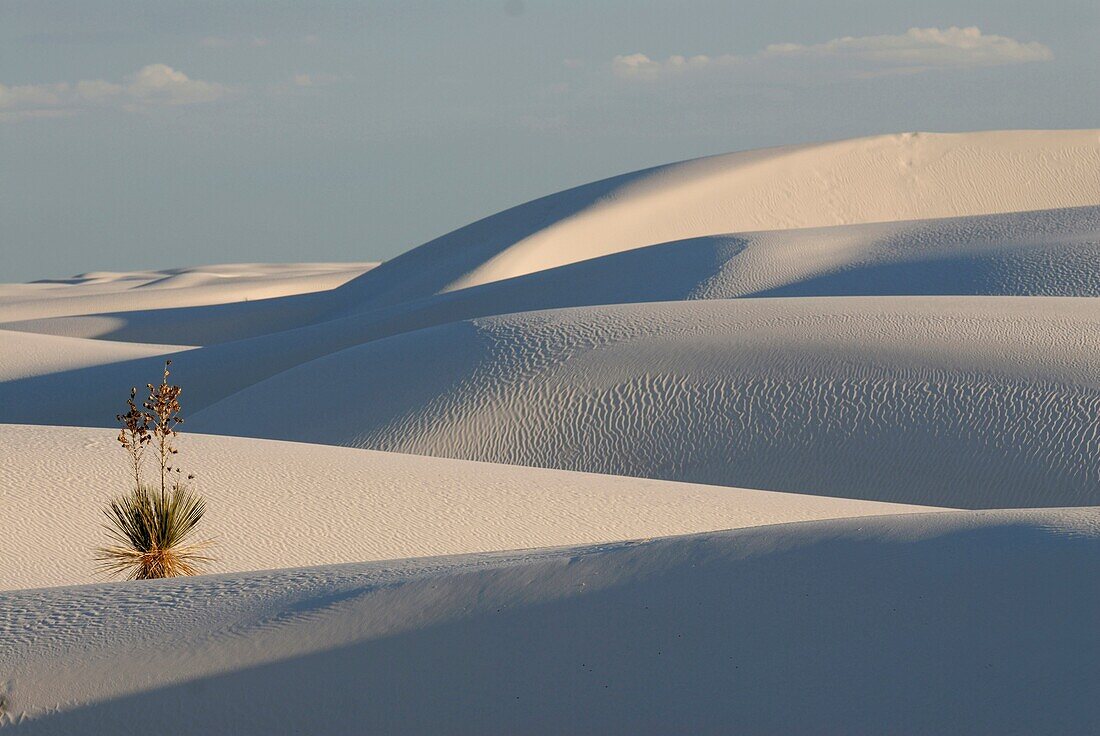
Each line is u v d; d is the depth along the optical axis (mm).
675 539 20531
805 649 16906
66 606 21719
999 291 109688
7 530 35156
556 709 16891
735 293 122250
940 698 15664
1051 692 15250
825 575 18250
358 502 40688
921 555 18281
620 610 18406
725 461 63812
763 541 19562
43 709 18156
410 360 79188
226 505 39000
